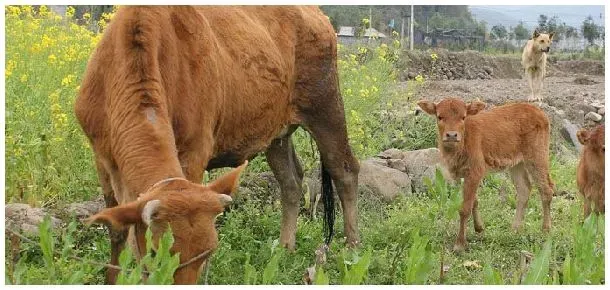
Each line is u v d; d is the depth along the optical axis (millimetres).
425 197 8812
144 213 4156
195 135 5594
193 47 5598
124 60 5156
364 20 13383
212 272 6012
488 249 7359
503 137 8211
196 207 4238
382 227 7590
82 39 8742
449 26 34594
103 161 5473
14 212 6430
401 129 11844
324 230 7262
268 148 7172
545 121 8492
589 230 5012
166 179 4496
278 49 6699
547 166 8312
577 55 34875
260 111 6465
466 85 20125
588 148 7613
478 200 8703
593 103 16656
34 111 7082
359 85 10664
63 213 6793
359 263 4469
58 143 7160
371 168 8891
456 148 7875
